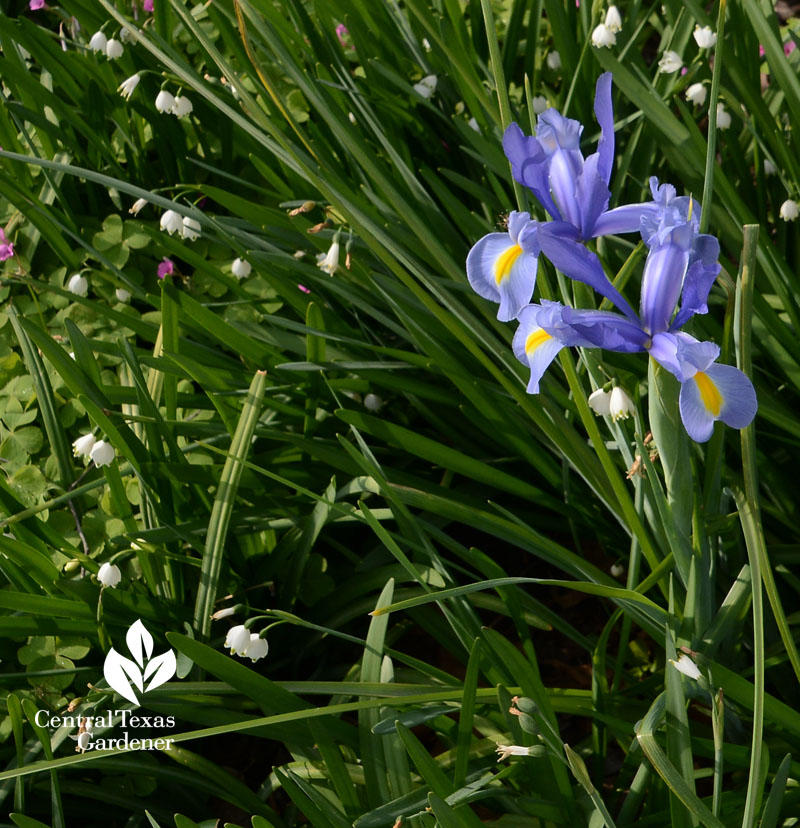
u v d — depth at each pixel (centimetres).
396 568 201
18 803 191
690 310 177
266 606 204
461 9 220
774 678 196
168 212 216
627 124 216
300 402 209
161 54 192
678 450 181
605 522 204
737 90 210
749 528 177
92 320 217
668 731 184
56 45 218
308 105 219
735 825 187
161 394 206
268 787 196
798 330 201
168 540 197
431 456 201
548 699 187
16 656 200
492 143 210
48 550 202
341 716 198
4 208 224
